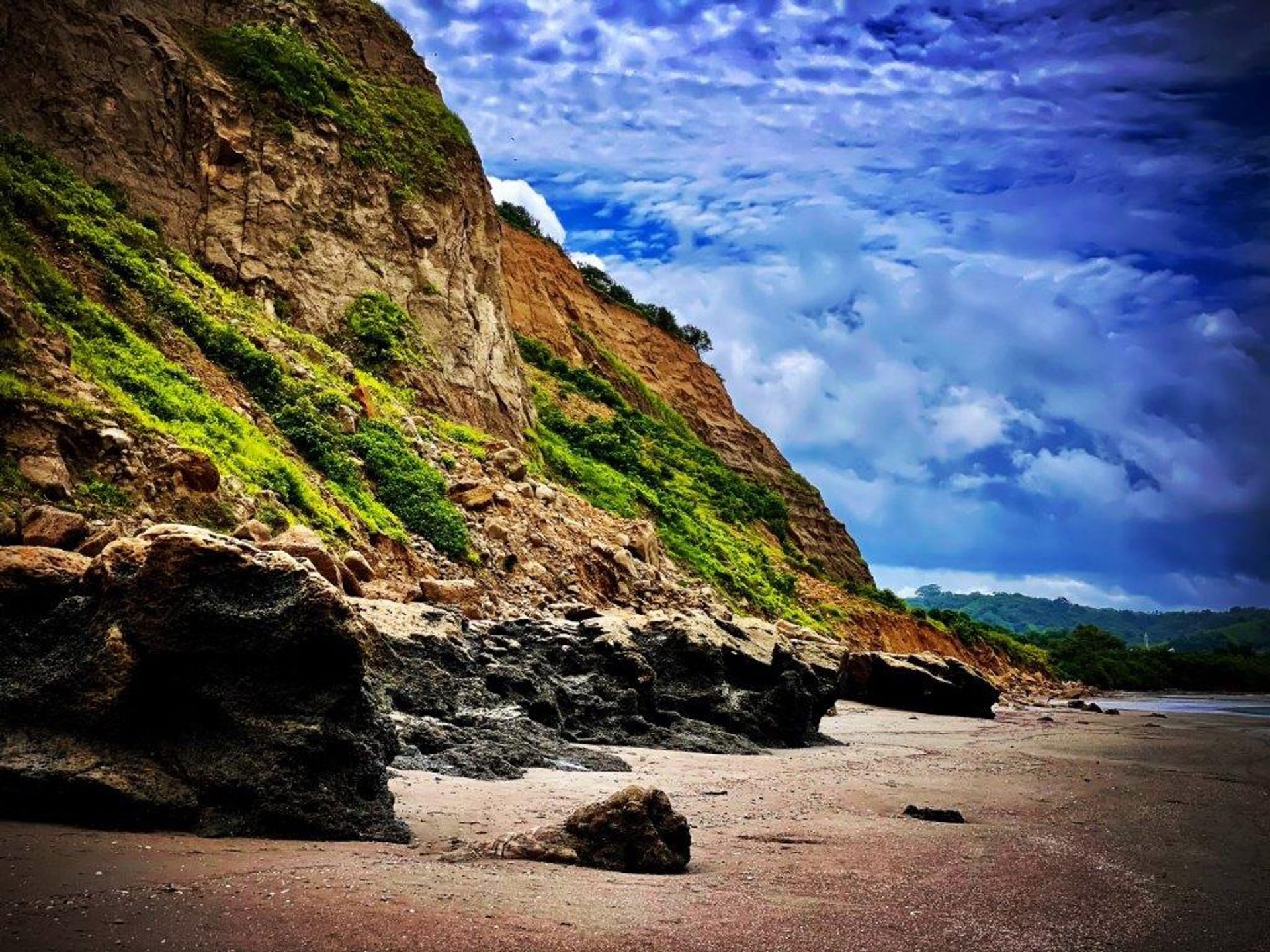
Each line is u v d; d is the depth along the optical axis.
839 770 14.34
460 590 21.92
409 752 11.53
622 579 32.09
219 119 35.97
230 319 29.45
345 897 5.41
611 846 7.06
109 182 31.19
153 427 19.44
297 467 24.62
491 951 4.71
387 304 37.66
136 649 7.46
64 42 32.44
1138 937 5.73
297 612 7.69
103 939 4.49
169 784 7.15
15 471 15.87
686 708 18.11
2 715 7.30
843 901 6.22
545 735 13.92
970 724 26.64
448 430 35.06
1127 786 13.18
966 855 7.97
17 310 18.83
